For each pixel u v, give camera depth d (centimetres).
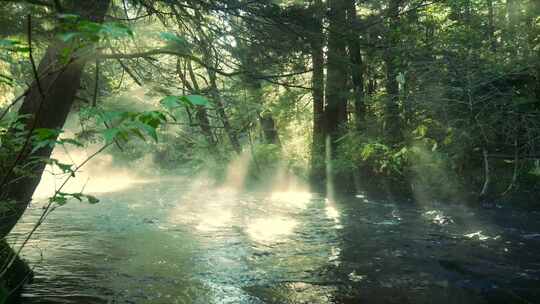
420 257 679
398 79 945
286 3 756
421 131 1011
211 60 726
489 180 1138
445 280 571
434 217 1007
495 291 528
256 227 934
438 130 1092
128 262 664
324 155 1831
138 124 172
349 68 799
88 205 1273
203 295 524
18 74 780
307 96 2134
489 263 643
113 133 169
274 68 757
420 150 1152
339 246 756
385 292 530
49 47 520
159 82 732
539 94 1021
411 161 1225
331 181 1658
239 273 610
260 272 614
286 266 643
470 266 628
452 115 1009
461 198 1177
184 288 549
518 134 1027
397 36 840
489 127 964
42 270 614
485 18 1192
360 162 1559
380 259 671
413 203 1216
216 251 731
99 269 626
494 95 928
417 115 1104
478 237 805
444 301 500
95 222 998
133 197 1469
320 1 748
